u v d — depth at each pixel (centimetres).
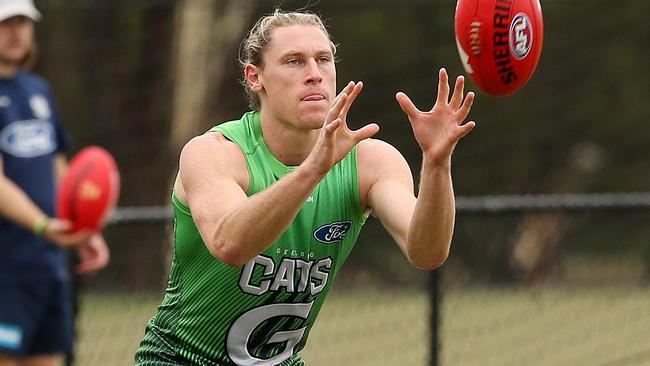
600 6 4234
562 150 4259
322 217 1190
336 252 1216
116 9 3769
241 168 1177
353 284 3766
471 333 2962
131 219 1953
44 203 1894
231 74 4059
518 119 4231
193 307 1224
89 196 1738
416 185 3528
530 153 4244
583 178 4375
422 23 3909
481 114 4206
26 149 1883
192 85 4038
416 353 2777
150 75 4022
